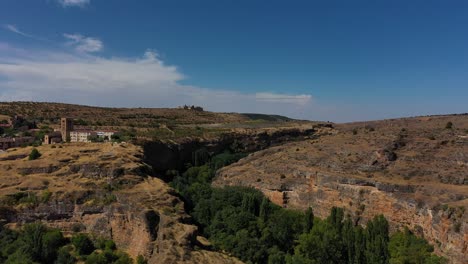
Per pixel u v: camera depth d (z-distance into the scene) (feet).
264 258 300.20
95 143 476.13
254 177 484.74
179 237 273.75
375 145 461.78
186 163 618.85
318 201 407.85
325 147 509.35
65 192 324.80
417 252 270.46
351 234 290.97
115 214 309.22
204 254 269.23
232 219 337.31
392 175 390.63
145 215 290.56
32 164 368.48
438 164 390.21
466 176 353.51
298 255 286.87
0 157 393.50
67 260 277.44
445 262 265.75
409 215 330.95
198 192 426.92
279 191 440.45
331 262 280.10
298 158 495.00
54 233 295.89
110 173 352.90
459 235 269.64
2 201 314.76
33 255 275.18
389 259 272.31
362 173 412.57
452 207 289.94
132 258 282.15
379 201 357.82
